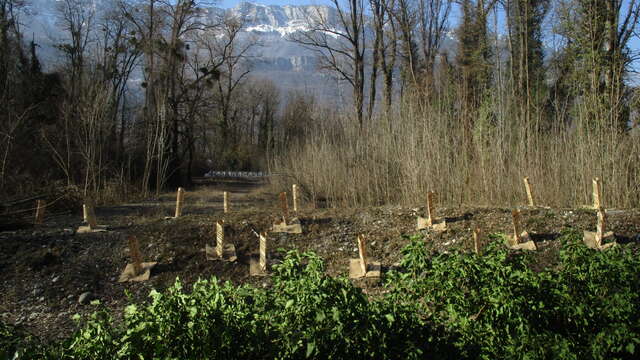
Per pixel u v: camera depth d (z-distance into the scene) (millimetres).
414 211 9852
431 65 23297
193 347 3777
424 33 24422
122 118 25859
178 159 30031
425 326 4539
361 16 24391
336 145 13219
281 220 9844
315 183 13453
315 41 25250
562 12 14734
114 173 19375
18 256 8602
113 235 9375
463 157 11188
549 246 7820
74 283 8055
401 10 23859
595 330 4715
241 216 10227
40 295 7785
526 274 4637
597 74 12289
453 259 4781
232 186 29969
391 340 4172
